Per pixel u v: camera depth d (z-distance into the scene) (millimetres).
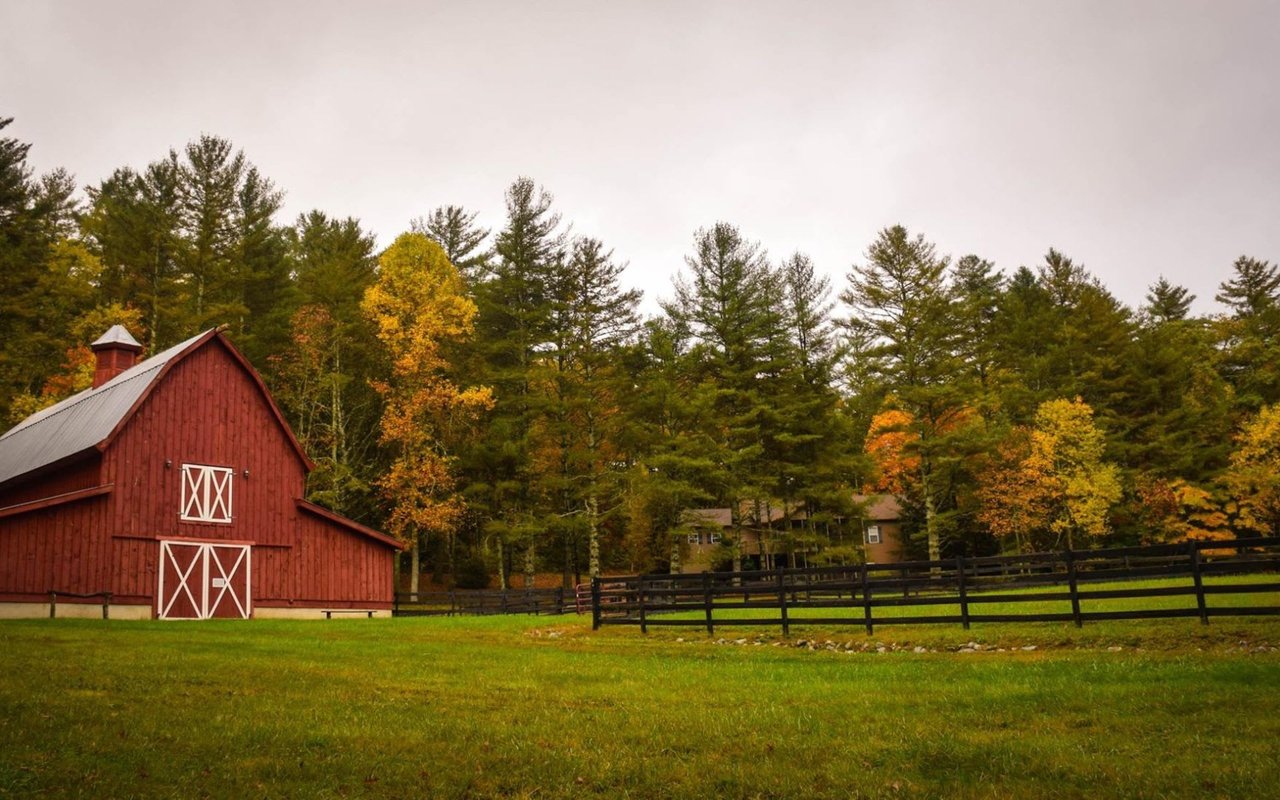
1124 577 17938
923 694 12508
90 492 30406
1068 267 65625
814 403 48156
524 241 51969
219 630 24953
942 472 48188
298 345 48531
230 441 35000
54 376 46688
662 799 7949
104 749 8992
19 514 28875
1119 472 49125
